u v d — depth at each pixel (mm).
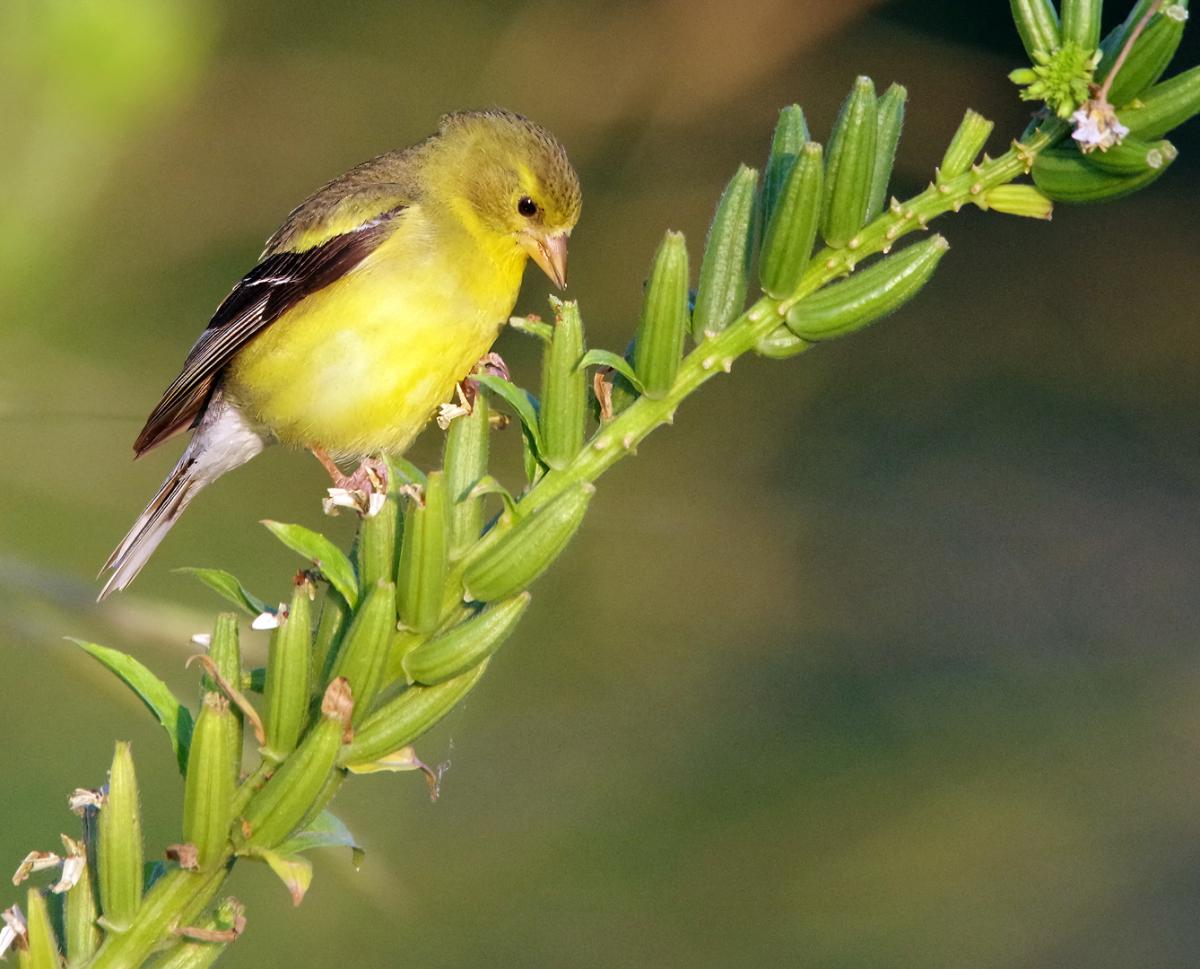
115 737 5234
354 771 3971
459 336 4277
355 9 6730
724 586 6492
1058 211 7781
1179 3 3967
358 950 5066
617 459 3990
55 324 5359
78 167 4039
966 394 7277
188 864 3959
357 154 6664
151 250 6023
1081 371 7383
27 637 4059
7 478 5500
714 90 7105
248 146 6418
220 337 4281
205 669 3967
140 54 4016
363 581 3977
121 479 5586
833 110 7270
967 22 7379
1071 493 6816
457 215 4285
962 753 5664
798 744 5742
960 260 7707
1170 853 5395
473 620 3969
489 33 6996
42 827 4977
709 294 3990
